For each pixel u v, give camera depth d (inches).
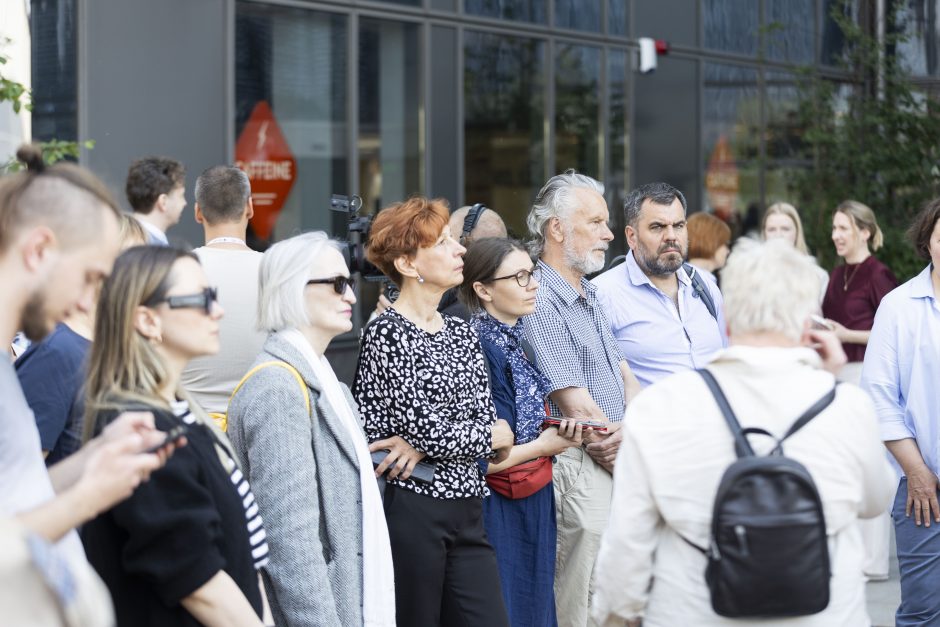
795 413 119.3
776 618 117.7
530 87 483.8
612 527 124.0
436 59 449.1
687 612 120.0
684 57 552.4
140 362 114.3
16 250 96.7
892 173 563.5
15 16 326.3
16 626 72.1
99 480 93.5
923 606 199.2
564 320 205.8
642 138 533.6
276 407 145.1
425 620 172.6
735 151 579.2
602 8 512.4
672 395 121.3
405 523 171.3
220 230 213.5
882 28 595.2
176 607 112.3
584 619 209.6
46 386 143.8
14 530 74.0
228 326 198.8
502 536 193.9
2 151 320.2
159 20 362.3
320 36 411.8
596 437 196.2
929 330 197.9
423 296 177.5
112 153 351.3
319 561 142.5
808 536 115.4
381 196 433.4
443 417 171.6
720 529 115.9
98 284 112.4
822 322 126.0
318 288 153.1
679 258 223.5
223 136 380.8
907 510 199.3
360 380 174.2
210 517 111.9
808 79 580.7
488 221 232.1
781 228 339.9
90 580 77.5
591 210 209.5
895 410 200.1
